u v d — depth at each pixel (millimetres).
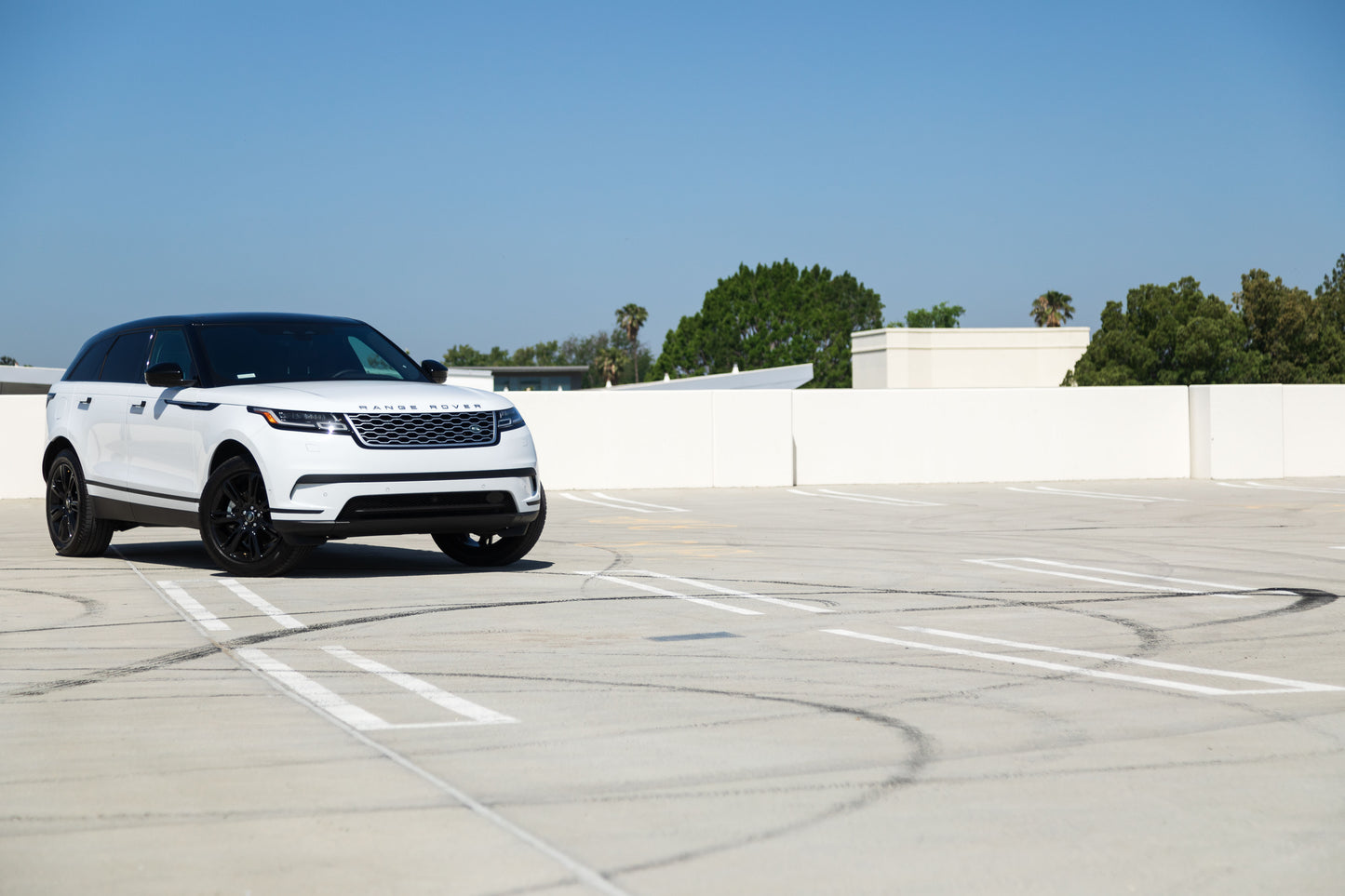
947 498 18766
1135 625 7406
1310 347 49156
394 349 10609
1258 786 4145
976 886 3271
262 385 9320
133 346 10602
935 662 6254
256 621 7387
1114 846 3572
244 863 3408
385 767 4328
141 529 13688
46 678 5793
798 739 4727
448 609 7828
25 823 3734
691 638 6887
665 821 3770
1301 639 6934
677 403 21031
